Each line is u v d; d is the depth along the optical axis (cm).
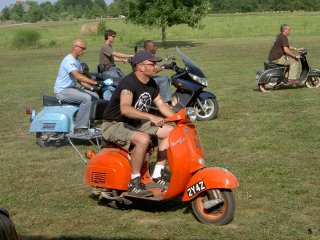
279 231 502
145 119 555
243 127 976
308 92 1370
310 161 737
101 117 854
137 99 582
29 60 3027
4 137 1005
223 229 511
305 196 600
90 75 1066
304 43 3294
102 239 501
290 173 685
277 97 1315
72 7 18475
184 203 596
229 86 1576
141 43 4303
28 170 758
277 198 591
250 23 5925
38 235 518
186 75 998
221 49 3219
